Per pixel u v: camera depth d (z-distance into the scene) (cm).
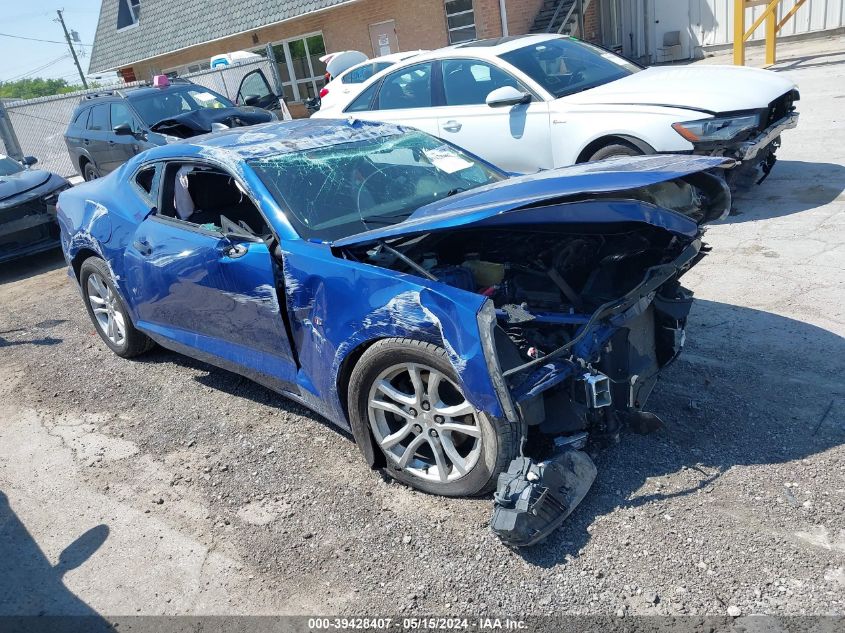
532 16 1852
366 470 346
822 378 371
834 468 300
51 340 596
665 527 278
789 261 533
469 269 347
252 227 421
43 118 1864
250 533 311
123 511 338
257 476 353
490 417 279
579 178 320
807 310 450
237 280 363
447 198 354
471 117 704
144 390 471
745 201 693
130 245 448
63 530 330
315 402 351
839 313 440
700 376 388
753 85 627
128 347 513
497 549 279
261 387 452
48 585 295
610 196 314
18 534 331
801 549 260
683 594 247
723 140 582
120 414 441
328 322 319
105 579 294
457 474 303
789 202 668
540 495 269
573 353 292
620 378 316
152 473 368
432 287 283
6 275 880
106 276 493
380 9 1903
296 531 308
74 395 477
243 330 379
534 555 273
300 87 2238
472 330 266
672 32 1892
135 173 472
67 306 694
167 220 429
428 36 1839
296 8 2012
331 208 364
